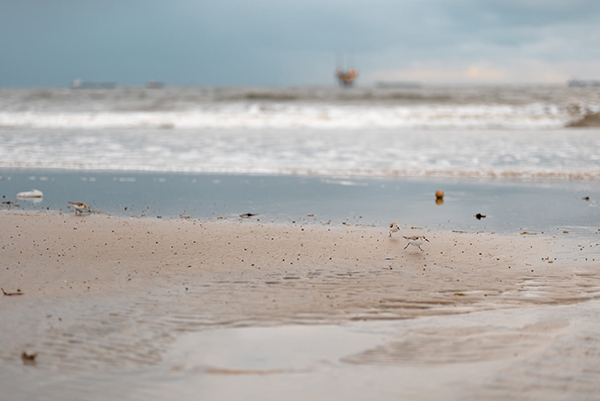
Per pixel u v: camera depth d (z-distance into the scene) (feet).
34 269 26.78
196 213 43.78
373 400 14.44
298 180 61.93
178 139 99.81
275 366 16.56
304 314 21.12
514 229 38.73
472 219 42.37
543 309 21.94
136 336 18.65
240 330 19.40
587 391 15.11
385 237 35.68
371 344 18.33
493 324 20.22
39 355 16.94
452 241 34.68
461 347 18.10
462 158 78.28
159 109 155.94
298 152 83.87
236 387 15.10
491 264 29.14
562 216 43.52
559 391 15.11
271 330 19.45
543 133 114.62
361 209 46.24
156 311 21.16
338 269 27.81
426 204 48.67
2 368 15.99
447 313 21.45
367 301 22.81
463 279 26.27
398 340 18.69
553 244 33.91
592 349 17.88
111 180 60.39
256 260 29.37
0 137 98.68
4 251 30.12
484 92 254.06
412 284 25.32
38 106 162.30
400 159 77.36
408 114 138.92
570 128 127.75
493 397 14.73
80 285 24.39
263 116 131.85
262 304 22.22
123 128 123.03
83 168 68.85
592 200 50.67
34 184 57.06
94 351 17.35
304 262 29.09
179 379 15.56
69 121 126.52
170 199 50.03
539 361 16.98
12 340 18.04
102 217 41.29
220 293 23.59
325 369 16.37
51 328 19.17
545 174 65.62
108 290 23.72
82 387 14.94
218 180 61.21
